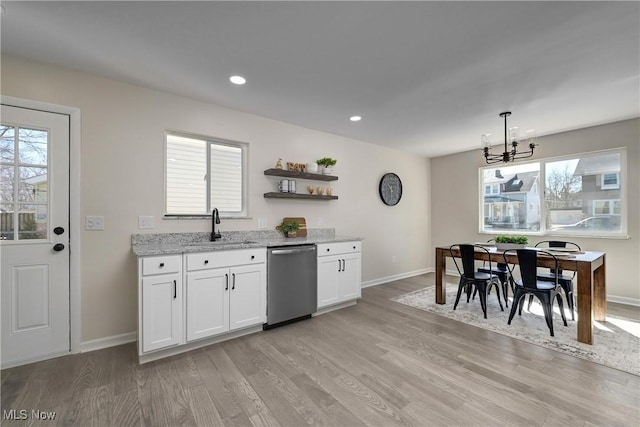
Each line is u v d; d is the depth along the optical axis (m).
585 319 2.60
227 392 1.90
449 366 2.22
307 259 3.26
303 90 2.82
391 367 2.21
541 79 2.58
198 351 2.48
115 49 2.13
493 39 2.00
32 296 2.27
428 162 6.02
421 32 1.93
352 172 4.58
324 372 2.14
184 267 2.43
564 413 1.69
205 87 2.76
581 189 4.12
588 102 3.09
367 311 3.54
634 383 1.98
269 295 2.95
